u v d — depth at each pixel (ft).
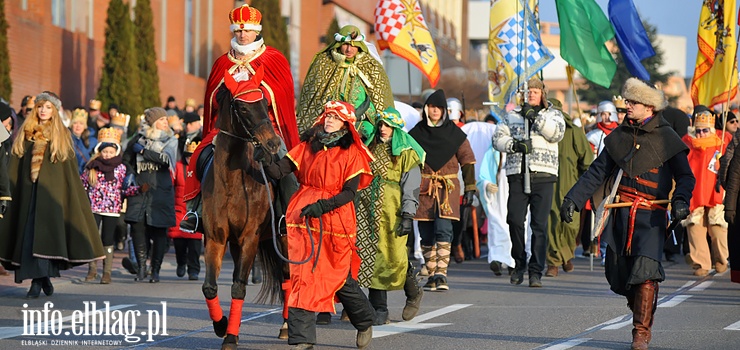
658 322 44.21
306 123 46.03
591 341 39.34
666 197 37.52
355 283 36.45
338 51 46.14
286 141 40.32
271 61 39.93
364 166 35.88
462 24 338.34
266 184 36.42
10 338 40.83
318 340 40.14
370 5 248.93
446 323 44.50
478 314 47.26
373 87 45.80
